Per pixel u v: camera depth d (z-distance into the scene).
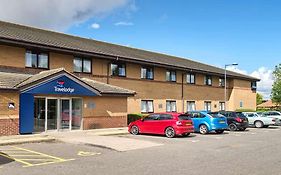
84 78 23.98
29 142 15.36
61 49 21.70
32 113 18.05
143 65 29.38
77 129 20.83
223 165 10.45
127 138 17.73
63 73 19.27
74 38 28.89
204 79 37.53
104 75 25.64
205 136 20.08
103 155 12.31
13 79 18.50
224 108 40.81
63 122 20.03
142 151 13.43
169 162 10.92
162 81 31.41
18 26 25.16
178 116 18.92
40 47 20.55
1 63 19.41
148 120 19.66
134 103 28.19
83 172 9.28
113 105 23.00
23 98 17.69
